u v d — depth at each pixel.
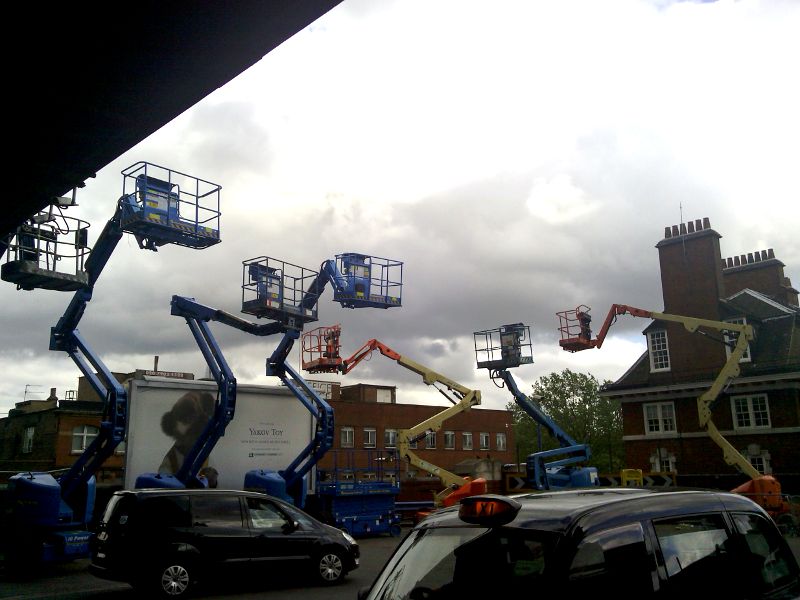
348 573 14.09
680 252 35.91
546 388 70.56
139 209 15.27
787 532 21.97
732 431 32.47
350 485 21.69
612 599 3.47
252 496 12.40
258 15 6.26
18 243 13.22
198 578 11.43
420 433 26.08
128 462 18.30
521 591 3.48
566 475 26.38
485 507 3.82
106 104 7.29
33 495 14.63
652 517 3.88
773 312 34.56
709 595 3.84
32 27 6.15
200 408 19.72
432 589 3.86
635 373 36.94
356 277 20.69
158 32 6.34
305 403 20.95
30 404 45.75
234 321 19.45
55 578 14.21
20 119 7.39
